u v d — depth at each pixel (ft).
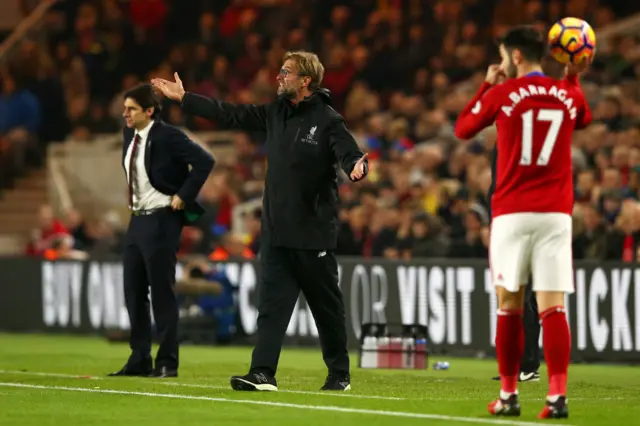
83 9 307.37
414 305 160.86
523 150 79.15
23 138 281.54
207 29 297.12
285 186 98.48
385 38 272.92
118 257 190.29
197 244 213.46
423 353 128.57
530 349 116.26
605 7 261.03
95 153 274.77
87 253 211.61
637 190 169.37
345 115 262.67
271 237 99.35
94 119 283.18
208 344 176.24
